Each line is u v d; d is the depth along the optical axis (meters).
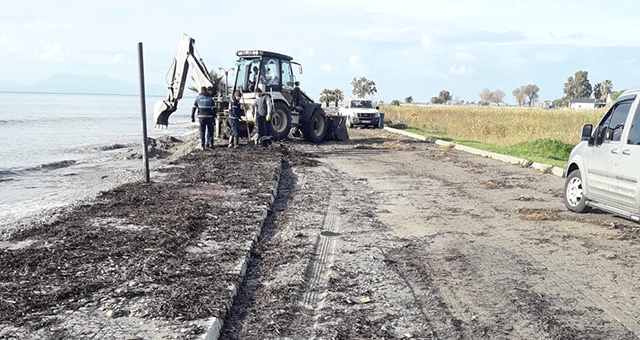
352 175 13.02
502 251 6.63
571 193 9.10
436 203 9.69
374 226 7.86
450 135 29.34
